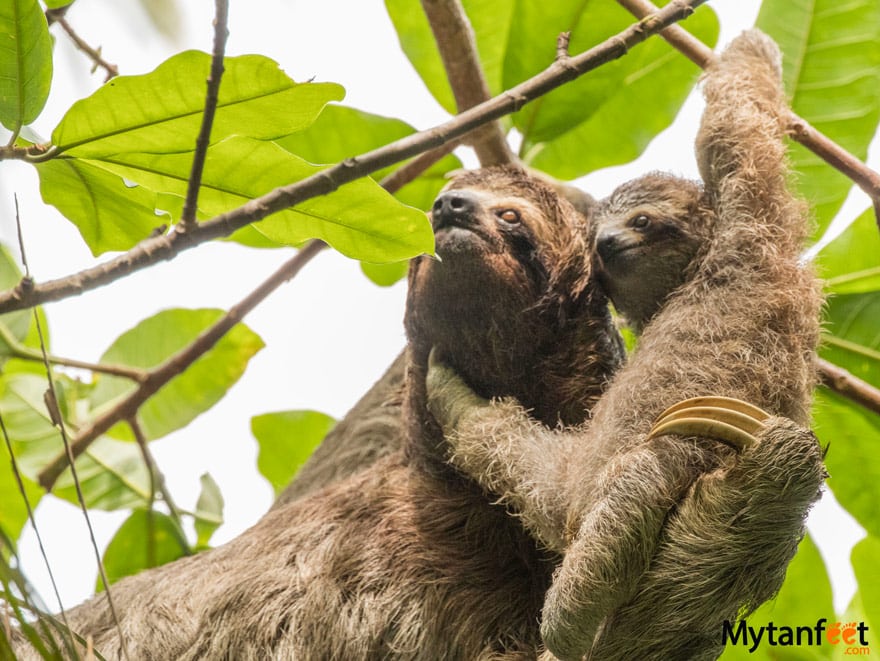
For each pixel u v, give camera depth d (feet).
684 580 26.81
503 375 38.22
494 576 35.73
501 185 40.09
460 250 36.76
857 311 40.37
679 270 35.37
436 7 40.42
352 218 26.94
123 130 24.76
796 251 33.47
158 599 37.83
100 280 23.18
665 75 45.88
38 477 43.42
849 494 42.70
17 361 47.34
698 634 28.27
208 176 26.32
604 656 28.19
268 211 24.31
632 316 36.70
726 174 34.78
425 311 38.19
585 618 26.78
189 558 39.91
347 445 46.93
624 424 29.45
